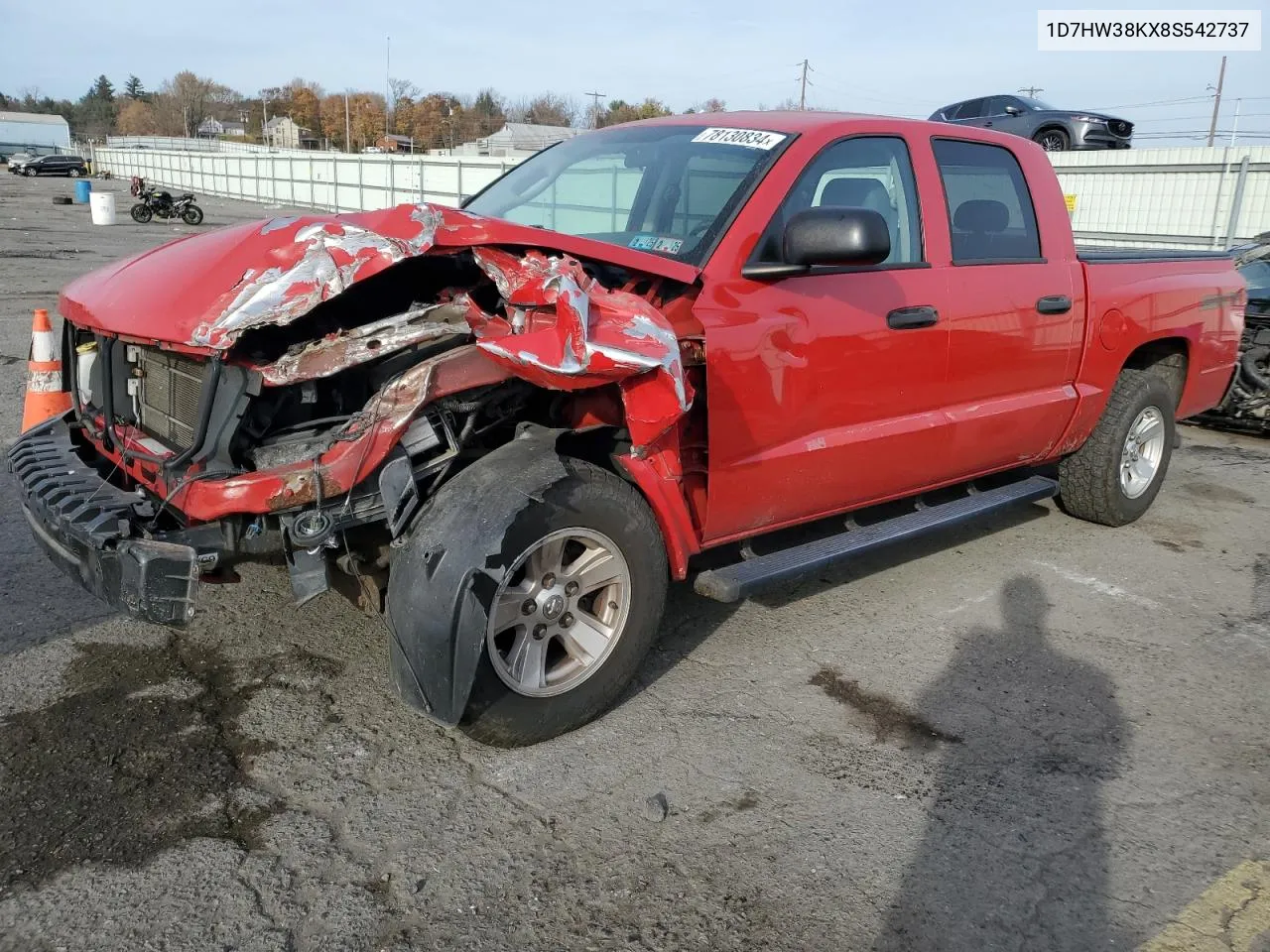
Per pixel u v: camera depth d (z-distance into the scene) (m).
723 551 4.40
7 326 10.30
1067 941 2.48
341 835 2.74
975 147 4.43
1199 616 4.46
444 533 2.88
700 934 2.45
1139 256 5.28
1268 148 17.61
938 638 4.12
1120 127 21.20
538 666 3.13
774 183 3.61
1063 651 4.06
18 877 2.52
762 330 3.44
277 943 2.36
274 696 3.42
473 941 2.39
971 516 4.45
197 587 2.81
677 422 3.24
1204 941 2.49
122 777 2.94
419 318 2.91
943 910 2.56
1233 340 5.93
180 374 3.07
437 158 34.72
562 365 2.74
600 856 2.71
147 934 2.37
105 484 3.17
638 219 3.84
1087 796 3.08
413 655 2.87
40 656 3.59
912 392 4.03
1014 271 4.42
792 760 3.20
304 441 2.88
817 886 2.63
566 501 3.01
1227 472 6.96
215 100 137.50
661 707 3.48
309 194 42.59
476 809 2.88
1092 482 5.38
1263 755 3.35
